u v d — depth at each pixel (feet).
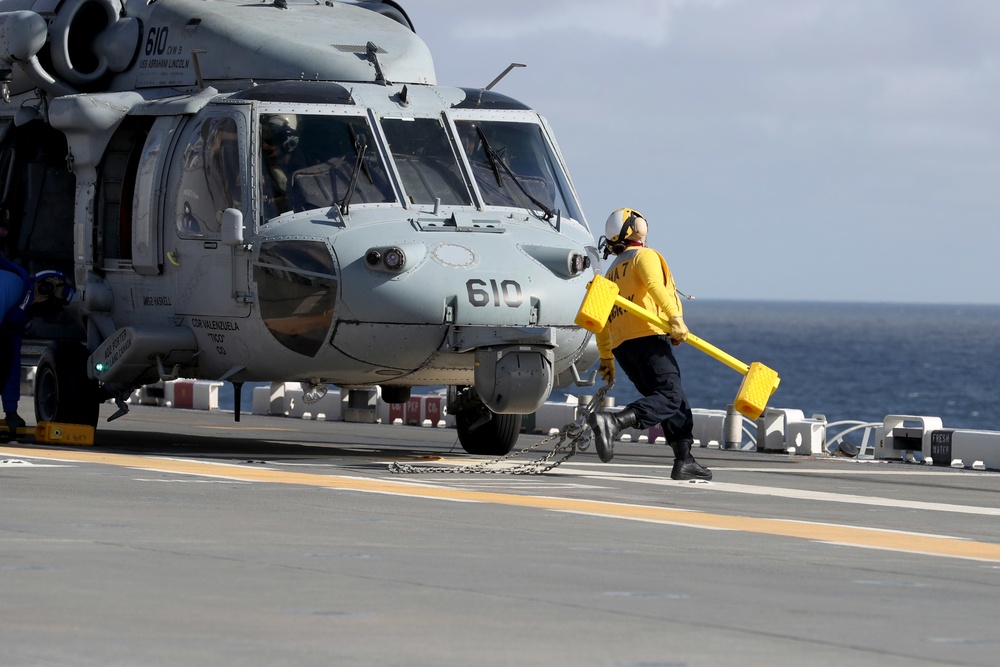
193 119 139.54
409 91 140.46
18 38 147.54
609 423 113.70
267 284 129.80
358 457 135.44
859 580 66.18
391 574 61.98
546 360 128.06
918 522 93.86
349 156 133.69
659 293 115.34
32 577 58.08
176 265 138.21
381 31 149.79
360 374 131.13
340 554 67.41
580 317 113.09
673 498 103.55
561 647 47.80
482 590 58.70
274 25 146.92
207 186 135.64
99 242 146.72
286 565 63.41
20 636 46.93
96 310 146.41
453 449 155.02
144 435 167.32
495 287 127.34
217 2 152.15
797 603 58.75
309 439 170.81
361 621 51.13
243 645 46.39
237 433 179.01
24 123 154.40
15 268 140.26
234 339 134.31
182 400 247.50
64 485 94.94
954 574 69.56
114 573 59.67
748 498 106.52
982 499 114.42
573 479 117.29
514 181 138.10
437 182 134.72
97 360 141.28
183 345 137.90
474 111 140.77
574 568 65.92
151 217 139.95
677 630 51.62
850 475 139.03
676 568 67.41
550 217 136.87
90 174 146.72
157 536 71.31
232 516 80.89
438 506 90.58
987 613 58.44
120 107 145.28
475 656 45.85
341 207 129.70
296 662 44.04
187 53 147.54
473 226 131.34
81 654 44.34
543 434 199.11
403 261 125.59
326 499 92.07
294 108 134.92
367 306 125.90
